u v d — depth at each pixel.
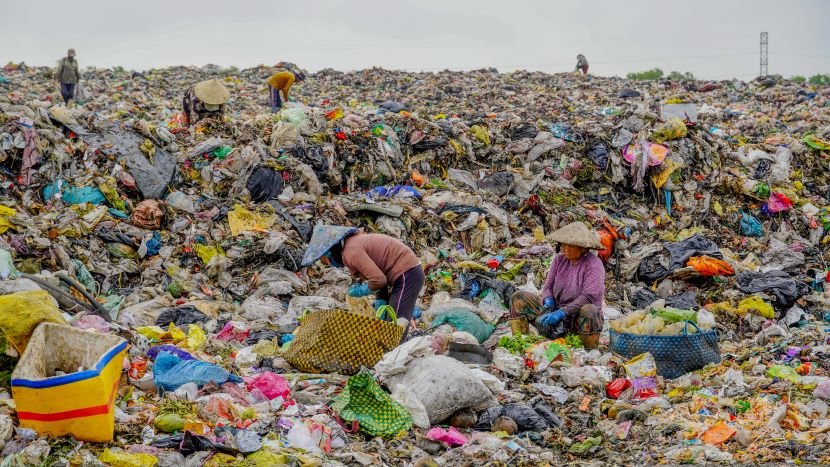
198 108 13.02
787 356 7.26
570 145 13.26
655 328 7.18
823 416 5.71
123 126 11.09
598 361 7.00
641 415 5.78
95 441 4.65
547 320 7.62
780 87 28.86
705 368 6.83
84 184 10.07
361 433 5.50
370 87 27.44
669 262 10.41
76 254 9.04
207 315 8.28
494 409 5.80
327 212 10.77
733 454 5.06
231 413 5.34
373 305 7.44
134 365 5.98
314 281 9.60
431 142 12.90
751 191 12.67
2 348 5.08
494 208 11.52
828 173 13.94
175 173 10.93
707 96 26.81
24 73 26.70
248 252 9.66
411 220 10.86
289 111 12.55
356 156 12.11
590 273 7.71
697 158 12.98
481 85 27.61
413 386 5.78
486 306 9.25
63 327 5.00
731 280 9.95
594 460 5.12
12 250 8.50
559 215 11.71
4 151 10.06
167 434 4.95
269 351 7.07
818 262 11.08
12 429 4.56
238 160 11.37
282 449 4.87
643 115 13.42
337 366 6.38
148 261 9.48
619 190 12.86
